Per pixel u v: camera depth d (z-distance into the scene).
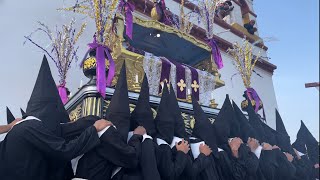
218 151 4.39
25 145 2.81
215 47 6.35
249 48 7.19
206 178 3.99
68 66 5.27
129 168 3.31
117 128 3.42
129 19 5.15
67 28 5.60
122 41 4.92
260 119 5.86
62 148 2.86
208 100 5.61
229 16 11.83
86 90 3.87
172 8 8.98
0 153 2.84
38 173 2.85
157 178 3.28
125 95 3.63
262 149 5.00
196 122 4.45
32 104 3.16
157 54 6.45
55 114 3.18
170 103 4.13
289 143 5.88
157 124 3.92
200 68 6.46
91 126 3.20
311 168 6.00
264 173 4.84
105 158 3.19
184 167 3.71
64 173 3.19
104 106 3.90
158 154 3.56
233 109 5.13
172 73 5.21
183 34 5.89
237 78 9.91
